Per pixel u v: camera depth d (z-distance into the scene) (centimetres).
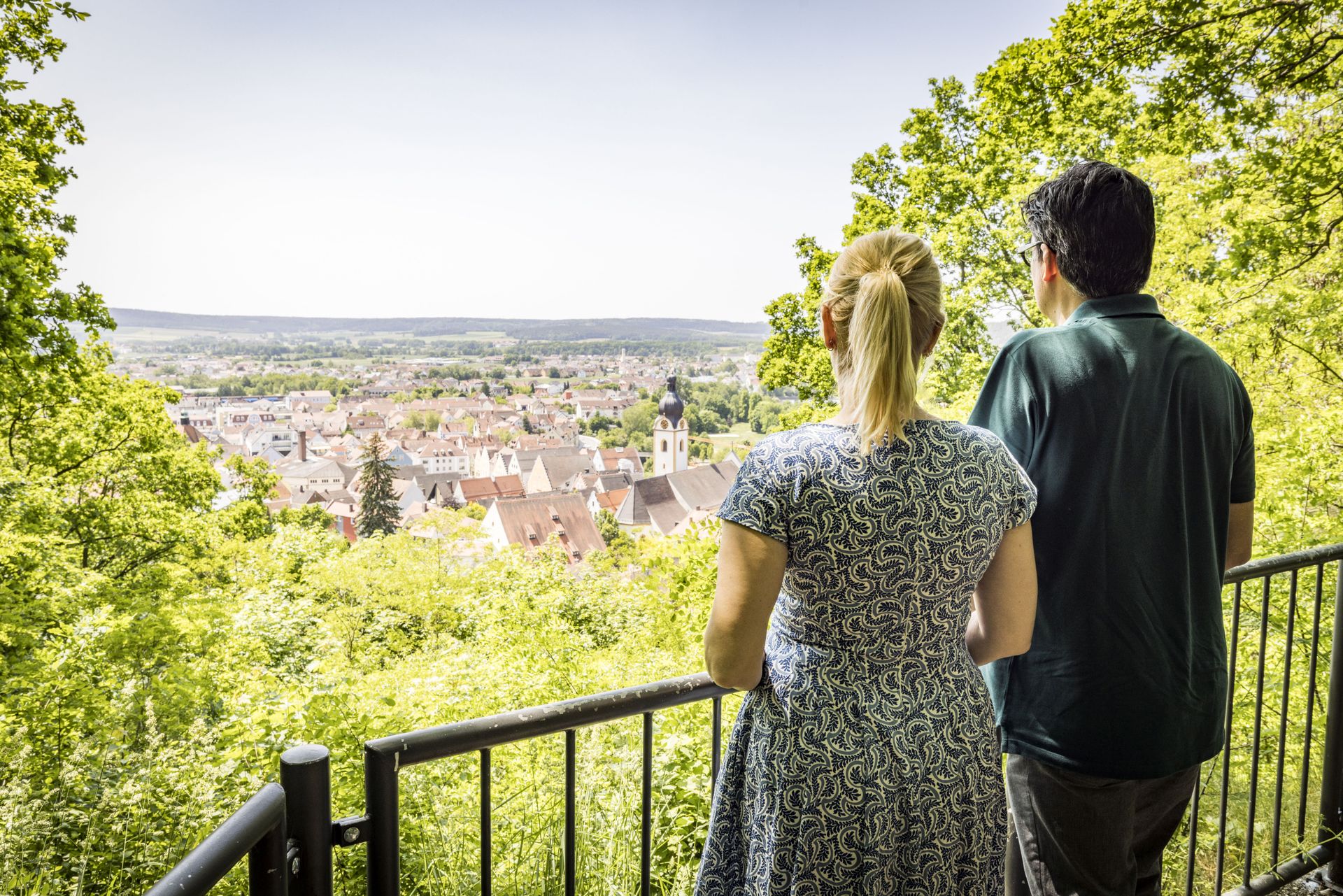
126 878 423
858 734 98
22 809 443
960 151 1678
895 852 99
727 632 96
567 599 1376
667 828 357
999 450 104
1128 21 830
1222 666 127
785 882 99
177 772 482
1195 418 123
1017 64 1007
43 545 1302
